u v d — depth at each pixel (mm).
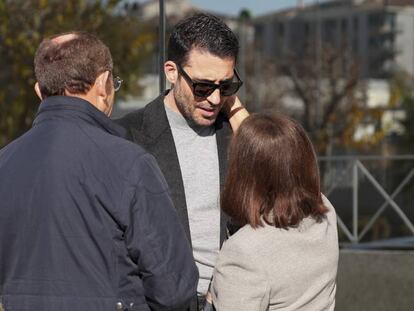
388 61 33469
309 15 33312
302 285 2656
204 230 3186
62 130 2711
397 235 8398
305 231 2691
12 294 2654
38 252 2625
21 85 13578
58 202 2621
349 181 8336
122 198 2604
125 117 3332
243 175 2697
